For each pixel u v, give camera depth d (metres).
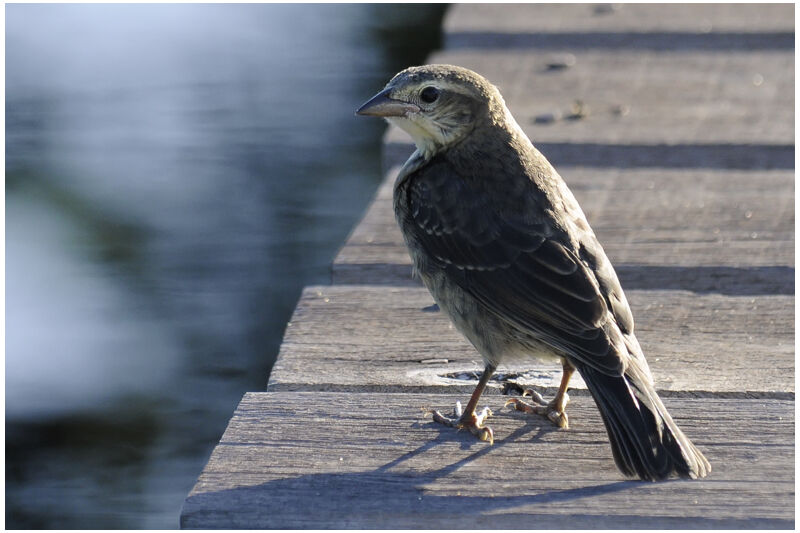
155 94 16.47
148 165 14.89
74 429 11.44
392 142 12.34
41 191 14.62
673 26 15.89
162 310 12.59
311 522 6.48
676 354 8.35
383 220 10.84
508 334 8.00
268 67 17.48
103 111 16.23
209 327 12.44
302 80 16.91
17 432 11.30
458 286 8.23
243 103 16.39
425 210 8.54
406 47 18.53
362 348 8.45
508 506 6.54
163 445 11.17
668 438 6.84
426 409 7.57
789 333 8.65
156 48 18.41
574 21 16.31
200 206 14.22
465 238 8.25
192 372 11.84
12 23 19.56
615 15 16.67
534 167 8.57
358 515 6.50
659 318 8.88
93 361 11.98
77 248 13.55
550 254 7.88
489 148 8.65
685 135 12.44
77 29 19.52
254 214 14.09
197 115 16.03
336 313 8.99
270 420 7.35
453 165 8.68
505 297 7.92
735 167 12.18
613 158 12.29
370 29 19.39
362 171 14.95
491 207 8.28
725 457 6.96
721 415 7.42
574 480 6.80
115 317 12.46
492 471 6.89
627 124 12.82
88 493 10.65
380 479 6.80
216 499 6.59
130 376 11.85
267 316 12.50
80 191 14.51
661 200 11.20
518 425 7.45
